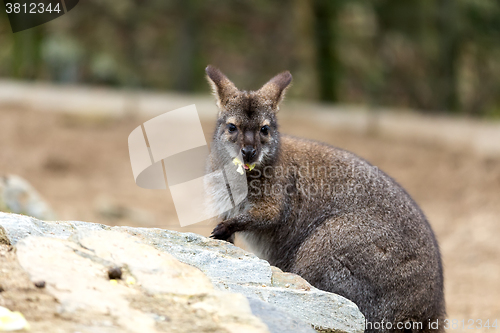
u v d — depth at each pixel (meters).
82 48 29.83
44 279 4.88
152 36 32.31
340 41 30.56
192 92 30.17
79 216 14.27
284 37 33.03
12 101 22.64
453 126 21.42
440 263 7.54
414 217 7.36
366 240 7.05
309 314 5.66
